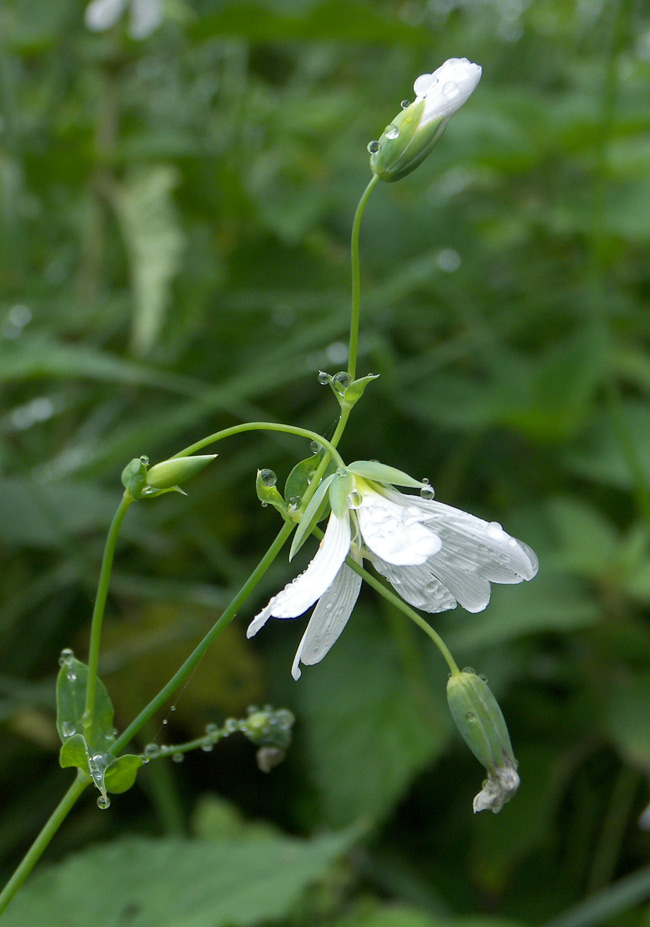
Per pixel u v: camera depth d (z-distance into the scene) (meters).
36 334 0.41
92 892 0.28
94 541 0.41
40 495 0.35
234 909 0.28
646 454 0.41
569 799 0.38
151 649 0.37
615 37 0.37
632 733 0.35
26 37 0.44
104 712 0.24
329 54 0.64
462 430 0.45
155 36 0.44
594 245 0.41
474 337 0.46
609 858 0.35
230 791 0.37
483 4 0.61
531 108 0.49
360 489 0.24
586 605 0.36
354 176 0.50
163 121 0.52
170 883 0.29
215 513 0.43
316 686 0.37
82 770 0.24
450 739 0.36
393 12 0.55
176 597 0.37
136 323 0.39
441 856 0.36
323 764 0.34
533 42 0.63
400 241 0.49
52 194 0.50
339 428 0.24
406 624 0.38
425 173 0.48
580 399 0.40
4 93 0.42
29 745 0.36
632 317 0.49
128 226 0.41
